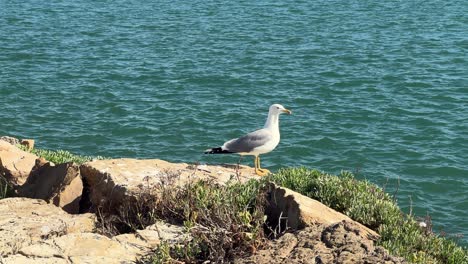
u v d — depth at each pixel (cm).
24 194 1759
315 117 3834
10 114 3809
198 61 5156
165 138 3525
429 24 6656
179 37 6106
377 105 4056
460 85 4494
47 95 4203
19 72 4766
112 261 1236
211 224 1309
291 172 1655
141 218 1462
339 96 4259
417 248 1398
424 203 2748
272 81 4600
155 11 7531
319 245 1227
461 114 3884
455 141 3462
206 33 6288
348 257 1173
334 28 6506
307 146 3384
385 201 1555
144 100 4128
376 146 3384
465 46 5678
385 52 5484
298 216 1362
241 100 4175
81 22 6881
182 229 1364
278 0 8094
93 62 5112
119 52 5488
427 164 3155
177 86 4453
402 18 6969
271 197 1467
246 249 1256
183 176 1623
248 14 7275
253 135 1925
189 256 1248
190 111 3922
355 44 5784
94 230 1472
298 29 6469
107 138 3506
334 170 3133
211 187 1498
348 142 3441
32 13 7394
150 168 1675
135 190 1527
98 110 3925
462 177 3014
